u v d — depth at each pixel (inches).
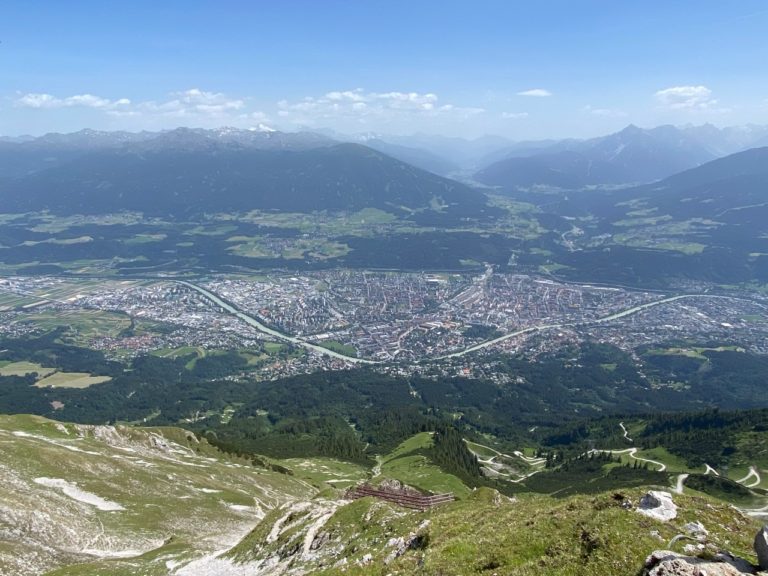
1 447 4414.4
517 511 1813.5
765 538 1126.4
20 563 2812.5
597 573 1213.1
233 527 4266.7
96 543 3410.4
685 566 1114.1
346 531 2529.5
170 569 2898.6
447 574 1397.6
